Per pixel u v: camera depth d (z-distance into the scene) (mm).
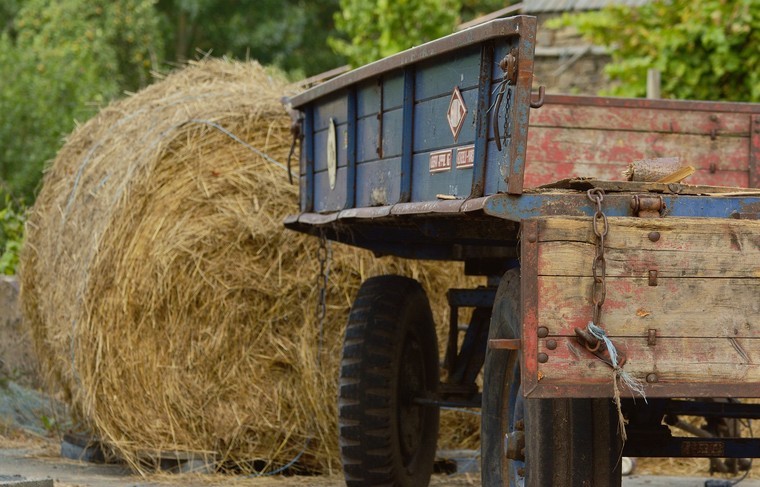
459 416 14852
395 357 11406
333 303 13633
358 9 24141
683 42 17844
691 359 7184
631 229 7168
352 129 10578
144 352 13359
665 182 8633
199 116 13852
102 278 13367
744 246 7258
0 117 29594
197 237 13375
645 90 18391
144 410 13391
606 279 7133
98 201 13812
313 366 13484
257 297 13461
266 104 13984
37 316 15734
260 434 13477
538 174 12148
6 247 21172
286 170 13680
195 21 52031
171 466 13422
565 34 27250
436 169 8883
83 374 13461
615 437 7766
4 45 31297
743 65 17781
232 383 13445
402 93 9500
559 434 7738
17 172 29359
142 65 42281
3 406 17047
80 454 14453
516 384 8617
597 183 7902
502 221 8797
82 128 15602
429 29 23672
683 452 9016
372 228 11391
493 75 8031
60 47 35469
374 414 11281
